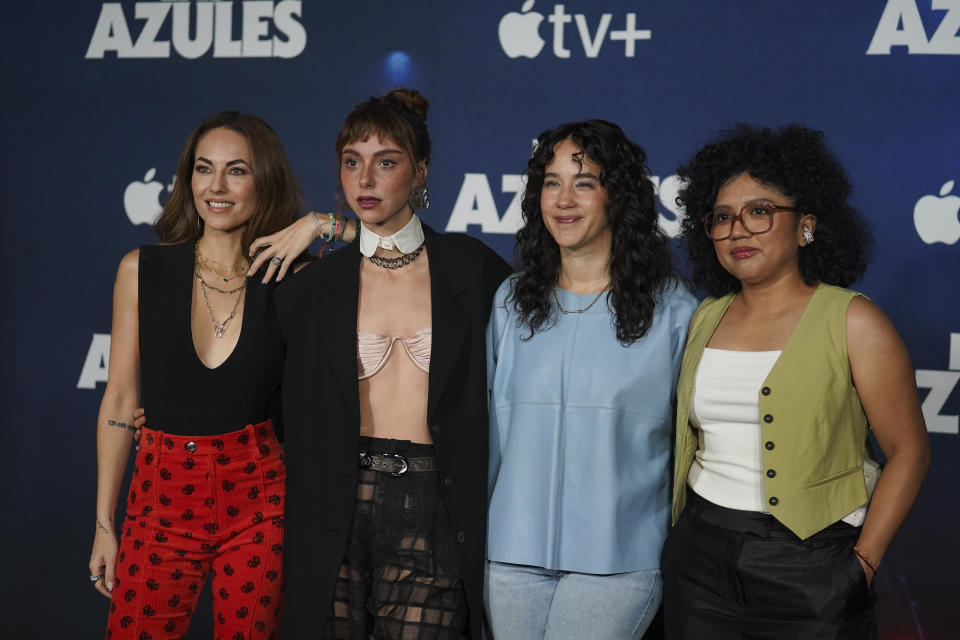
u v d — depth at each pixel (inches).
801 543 75.8
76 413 152.9
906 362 76.6
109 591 99.5
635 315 85.5
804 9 134.5
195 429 94.6
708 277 88.4
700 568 80.1
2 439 154.6
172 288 97.1
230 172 97.5
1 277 154.6
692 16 137.6
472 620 88.6
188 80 150.2
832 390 76.2
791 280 81.1
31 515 154.0
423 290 94.3
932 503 133.8
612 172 85.0
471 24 143.3
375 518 89.0
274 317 97.8
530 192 89.6
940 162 132.0
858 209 133.7
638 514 85.0
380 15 145.6
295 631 89.4
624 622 83.0
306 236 99.3
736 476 78.6
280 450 98.8
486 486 90.9
